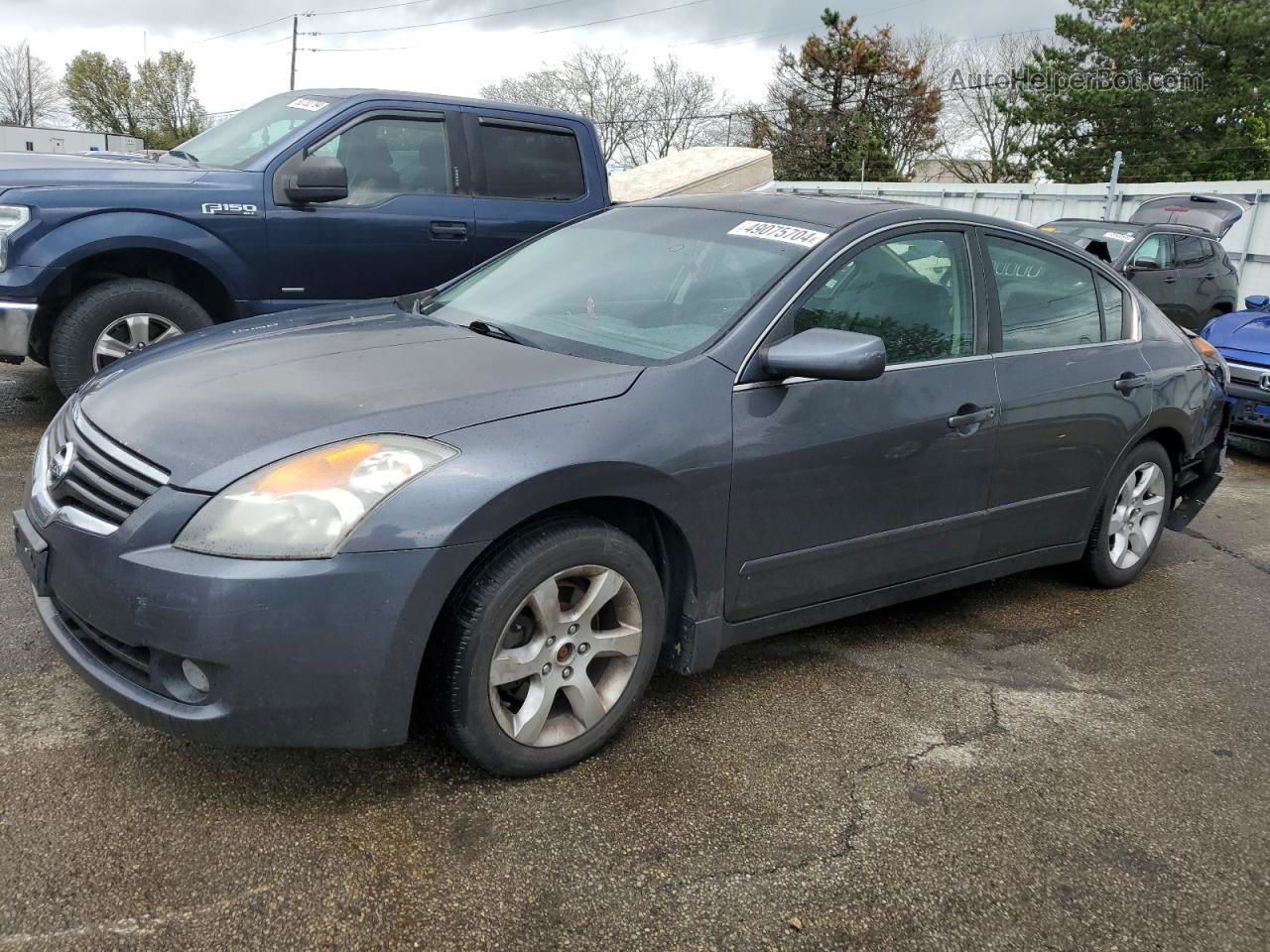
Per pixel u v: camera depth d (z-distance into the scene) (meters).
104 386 2.86
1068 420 3.83
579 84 55.41
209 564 2.23
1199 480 4.96
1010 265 3.80
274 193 5.58
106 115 58.34
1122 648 3.88
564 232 4.00
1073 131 35.38
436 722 2.54
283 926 2.10
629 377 2.78
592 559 2.63
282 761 2.68
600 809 2.57
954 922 2.27
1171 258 11.52
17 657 3.09
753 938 2.18
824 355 2.80
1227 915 2.36
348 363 2.82
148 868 2.24
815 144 48.25
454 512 2.34
